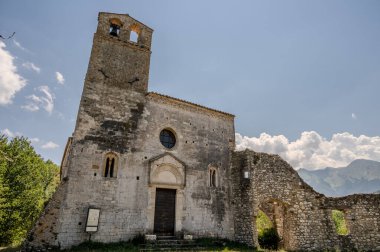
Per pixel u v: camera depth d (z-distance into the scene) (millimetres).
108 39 18016
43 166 31219
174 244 14664
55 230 12680
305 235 16641
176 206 16578
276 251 15992
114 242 13867
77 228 13203
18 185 24250
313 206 17297
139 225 14875
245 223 17672
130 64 18172
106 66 17188
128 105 16953
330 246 16219
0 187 21609
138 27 19922
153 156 16750
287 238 17578
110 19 18844
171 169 17109
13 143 25047
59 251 12156
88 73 16375
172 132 18547
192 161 18297
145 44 19516
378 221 16562
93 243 13180
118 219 14391
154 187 16062
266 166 18766
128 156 15852
